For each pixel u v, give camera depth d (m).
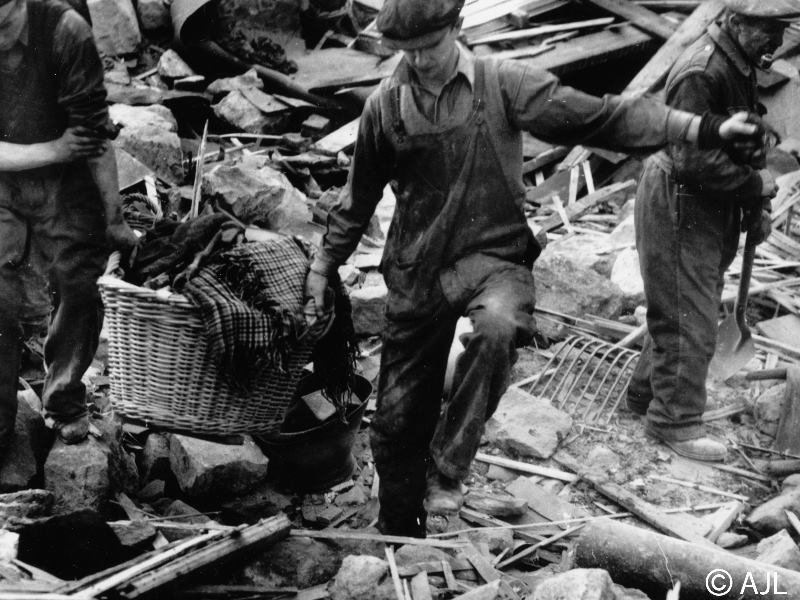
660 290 5.47
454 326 4.21
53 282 4.68
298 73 8.65
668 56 8.74
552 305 6.87
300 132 8.37
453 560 4.32
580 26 9.29
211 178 7.00
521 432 5.79
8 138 4.37
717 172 5.05
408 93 3.93
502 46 9.19
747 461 5.78
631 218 7.69
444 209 4.01
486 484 5.55
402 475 4.52
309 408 5.29
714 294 5.48
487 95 3.89
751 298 7.11
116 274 4.32
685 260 5.38
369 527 5.01
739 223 5.48
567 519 5.29
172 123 7.70
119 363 4.21
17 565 3.83
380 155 4.10
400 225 4.15
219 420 4.29
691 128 3.84
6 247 4.54
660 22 9.32
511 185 4.01
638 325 6.81
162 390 4.21
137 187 6.86
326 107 8.50
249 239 5.03
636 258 7.14
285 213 7.11
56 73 4.26
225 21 8.60
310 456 5.28
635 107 3.86
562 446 5.81
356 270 6.90
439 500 4.00
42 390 5.48
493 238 4.05
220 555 4.07
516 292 3.98
